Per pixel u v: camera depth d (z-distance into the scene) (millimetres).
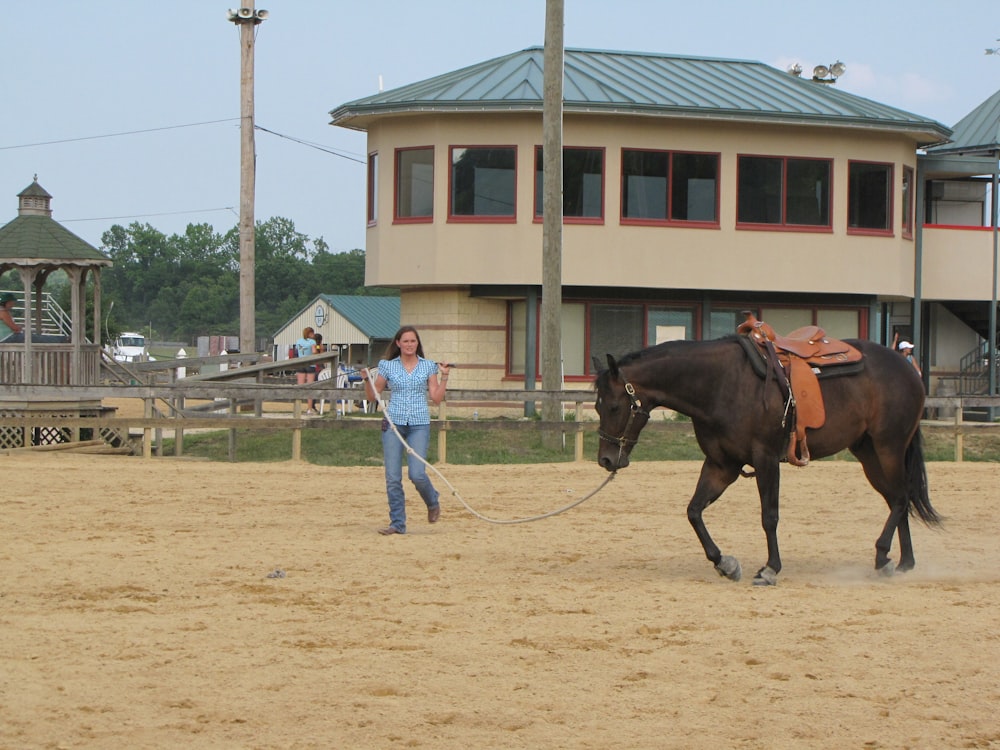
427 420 12859
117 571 10180
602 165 27297
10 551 11148
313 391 20344
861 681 6965
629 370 10031
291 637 7859
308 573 10250
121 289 123375
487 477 18438
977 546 12555
